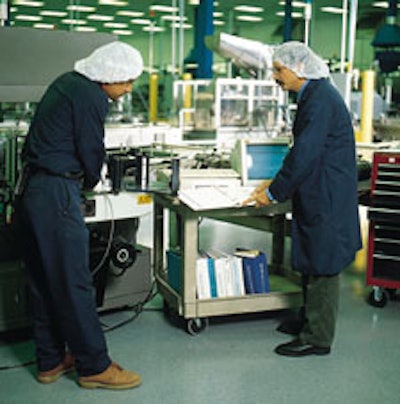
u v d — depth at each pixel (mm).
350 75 4672
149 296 3166
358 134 4547
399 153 3025
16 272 2695
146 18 13547
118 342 2738
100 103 2102
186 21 11898
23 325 2744
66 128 2111
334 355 2621
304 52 2477
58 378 2354
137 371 2436
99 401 2182
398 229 3117
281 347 2627
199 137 5188
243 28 14727
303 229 2525
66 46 2977
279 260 3350
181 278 2768
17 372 2422
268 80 5012
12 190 2783
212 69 7840
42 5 12320
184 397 2221
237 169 2961
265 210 2787
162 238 3164
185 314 2729
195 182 2838
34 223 2113
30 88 2900
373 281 3199
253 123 5070
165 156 3262
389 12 7934
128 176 2785
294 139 2537
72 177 2141
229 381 2354
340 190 2461
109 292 2979
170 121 6941
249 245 4750
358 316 3117
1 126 3160
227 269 2822
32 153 2145
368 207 3359
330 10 11625
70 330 2191
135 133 3402
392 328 2957
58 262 2131
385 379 2398
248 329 2924
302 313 2916
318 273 2506
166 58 13555
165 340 2770
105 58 2154
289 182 2424
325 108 2404
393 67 7594
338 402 2199
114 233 3150
